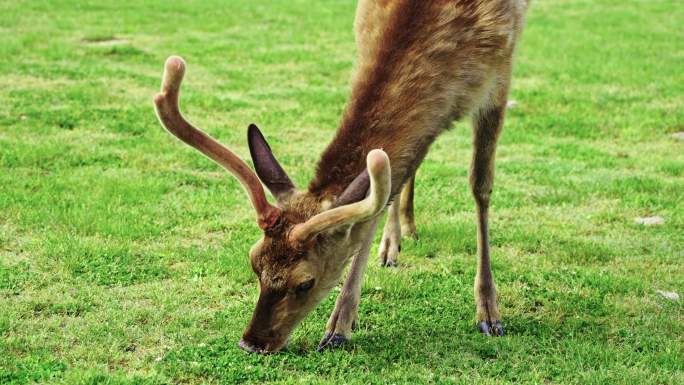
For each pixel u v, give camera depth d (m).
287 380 8.34
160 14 30.16
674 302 10.46
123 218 12.41
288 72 22.66
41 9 29.86
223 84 21.09
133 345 9.08
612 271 11.45
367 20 9.30
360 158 8.28
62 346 8.94
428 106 8.62
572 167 15.75
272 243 8.03
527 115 19.30
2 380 8.16
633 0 36.06
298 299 8.20
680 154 16.72
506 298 10.55
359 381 8.38
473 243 12.24
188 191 13.91
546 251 12.09
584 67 23.92
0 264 10.85
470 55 8.99
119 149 15.69
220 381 8.37
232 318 9.70
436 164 15.78
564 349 9.26
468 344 9.33
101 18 28.80
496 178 15.16
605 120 18.83
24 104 18.03
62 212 12.46
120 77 20.91
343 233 8.16
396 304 10.33
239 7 32.44
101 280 10.54
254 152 8.41
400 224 11.70
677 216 13.38
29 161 14.63
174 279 10.72
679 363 8.89
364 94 8.54
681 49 26.56
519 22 9.77
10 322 9.34
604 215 13.42
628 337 9.55
